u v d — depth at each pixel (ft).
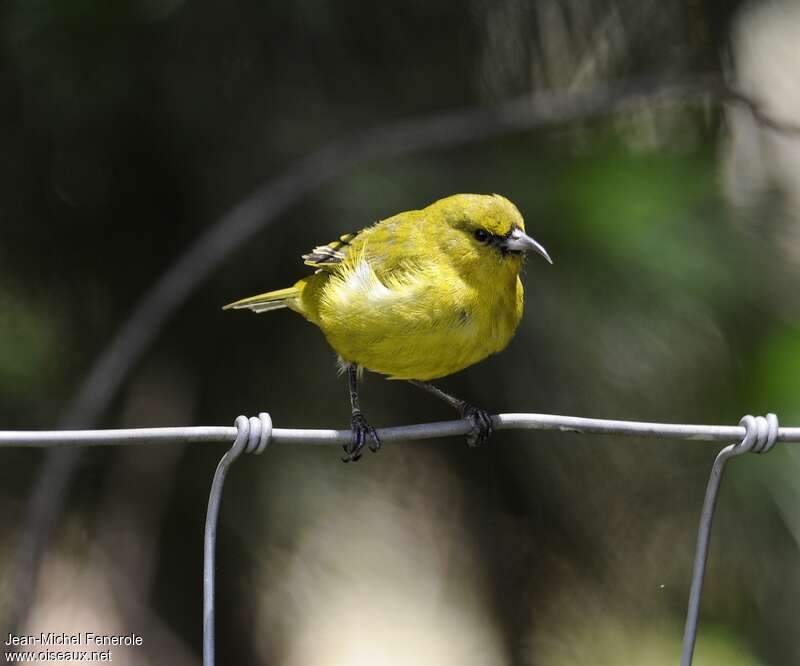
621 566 36.11
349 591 40.88
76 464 33.60
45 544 32.83
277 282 35.65
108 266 36.60
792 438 23.82
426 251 28.04
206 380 36.60
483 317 27.99
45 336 36.88
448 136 34.65
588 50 37.14
